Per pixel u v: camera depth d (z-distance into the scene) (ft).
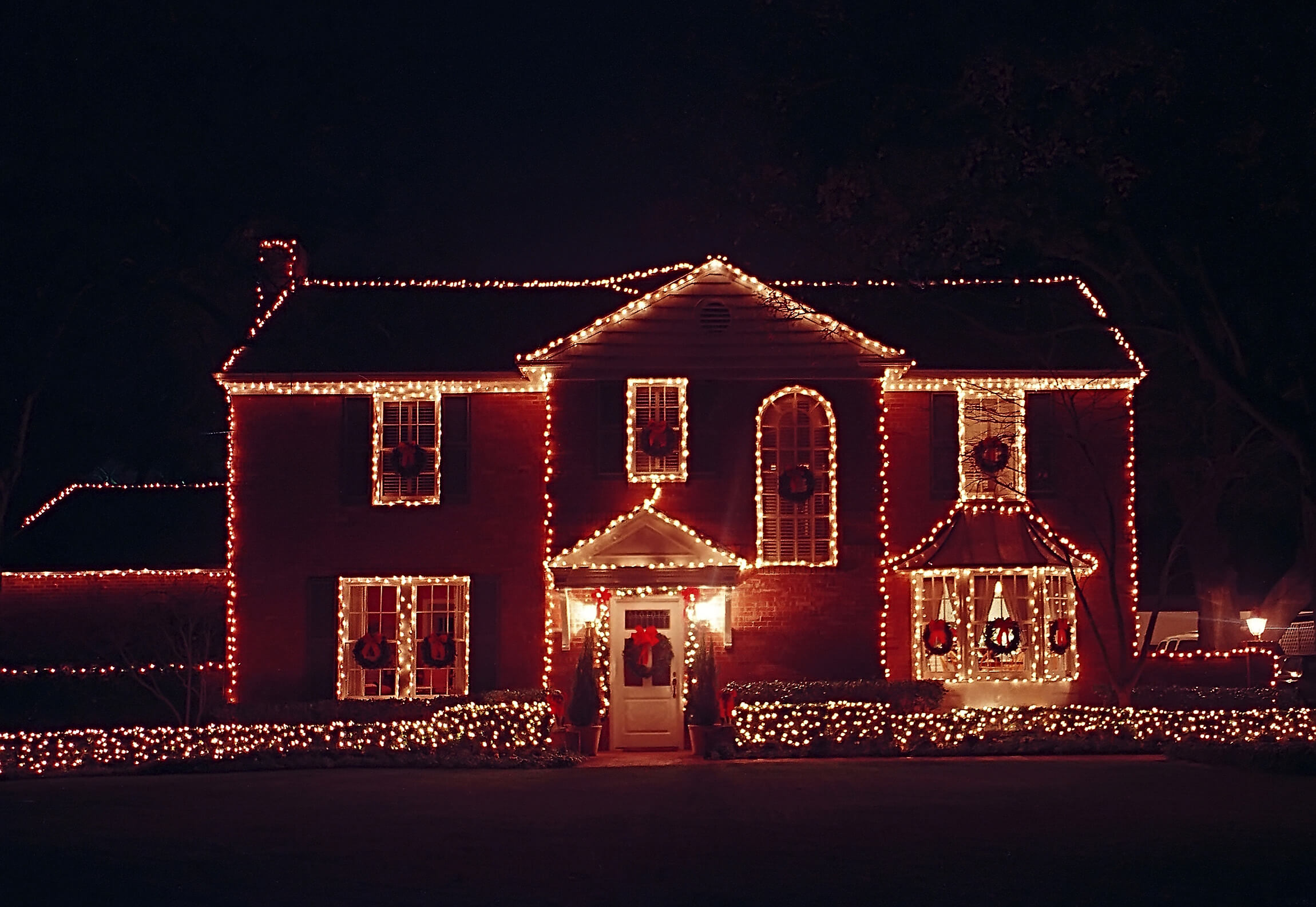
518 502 98.48
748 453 95.91
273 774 77.66
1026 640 97.71
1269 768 73.15
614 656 94.38
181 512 115.14
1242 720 91.45
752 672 94.63
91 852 51.44
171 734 90.38
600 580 91.91
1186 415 117.19
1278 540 156.76
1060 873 47.21
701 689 89.10
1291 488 124.47
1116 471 99.76
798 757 85.30
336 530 98.17
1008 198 87.45
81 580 108.88
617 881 46.39
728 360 96.07
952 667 96.99
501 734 90.79
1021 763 78.02
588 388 96.43
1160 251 84.33
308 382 97.86
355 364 98.58
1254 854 50.14
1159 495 138.82
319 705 94.22
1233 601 123.34
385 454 98.73
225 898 44.50
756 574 95.30
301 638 97.45
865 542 95.50
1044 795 63.67
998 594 97.81
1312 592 105.81
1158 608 98.37
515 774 76.48
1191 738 89.20
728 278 96.37
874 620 95.20
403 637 97.91
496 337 101.86
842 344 95.71
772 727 89.97
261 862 49.65
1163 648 133.59
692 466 95.86
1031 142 84.12
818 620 95.14
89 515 115.03
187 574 109.19
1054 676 97.81
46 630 108.47
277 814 60.18
